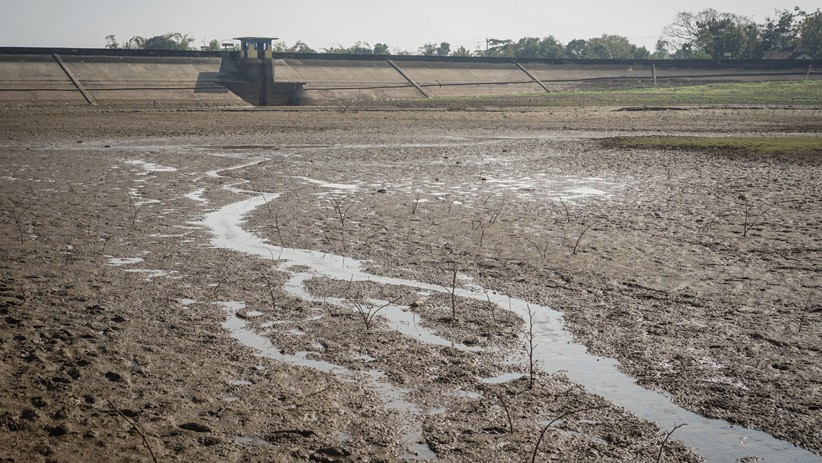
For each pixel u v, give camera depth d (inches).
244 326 311.3
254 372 260.8
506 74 4160.9
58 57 3051.2
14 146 1103.0
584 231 498.9
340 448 206.5
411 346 289.7
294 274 393.1
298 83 3346.5
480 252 442.9
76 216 545.6
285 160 934.4
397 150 1083.9
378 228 510.0
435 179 764.6
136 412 227.1
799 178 753.6
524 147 1141.7
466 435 216.4
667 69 4527.6
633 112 2233.0
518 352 283.9
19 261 412.8
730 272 396.2
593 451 207.3
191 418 224.2
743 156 956.0
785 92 3368.6
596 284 375.2
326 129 1525.6
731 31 5506.9
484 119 1909.4
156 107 2596.0
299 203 608.7
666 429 220.8
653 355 279.7
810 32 5295.3
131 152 1024.2
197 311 329.4
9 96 2684.5
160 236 482.6
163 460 198.7
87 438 210.1
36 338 289.4
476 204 610.5
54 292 353.7
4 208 575.2
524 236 485.7
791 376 258.8
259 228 508.4
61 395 238.2
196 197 636.7
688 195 657.0
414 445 210.8
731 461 202.1
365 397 242.2
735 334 301.1
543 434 215.5
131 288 363.3
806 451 207.8
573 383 255.0
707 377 259.0
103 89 2925.7
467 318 323.3
